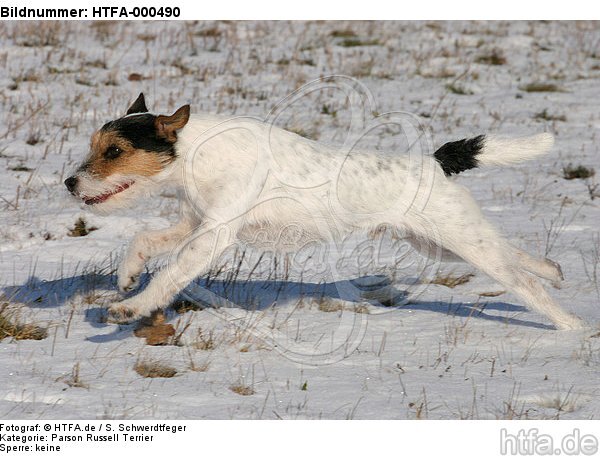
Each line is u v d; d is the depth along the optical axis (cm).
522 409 713
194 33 2481
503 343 867
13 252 1113
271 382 763
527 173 1597
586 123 1953
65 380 738
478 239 881
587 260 1145
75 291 964
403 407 714
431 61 2380
